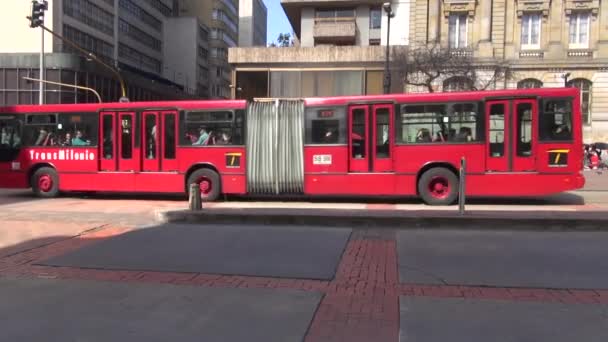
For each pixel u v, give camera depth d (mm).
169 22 95062
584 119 37594
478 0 37844
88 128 15281
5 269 6719
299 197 15609
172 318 4840
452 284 5930
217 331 4504
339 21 41000
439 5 38594
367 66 35531
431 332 4430
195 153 14469
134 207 13531
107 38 69812
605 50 36750
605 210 11305
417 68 32438
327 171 13766
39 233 9359
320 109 13867
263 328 4559
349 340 4262
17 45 55719
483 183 12938
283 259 7152
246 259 7164
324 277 6227
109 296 5523
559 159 12617
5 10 55719
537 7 37375
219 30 107312
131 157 14891
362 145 13578
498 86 37031
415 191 13320
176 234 9078
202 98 98625
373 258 7254
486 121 12930
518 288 5762
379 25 40438
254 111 14258
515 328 4516
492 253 7480
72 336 4414
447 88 33688
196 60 95562
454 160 13078
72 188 15406
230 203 14078
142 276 6320
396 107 13359
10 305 5246
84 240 8742
